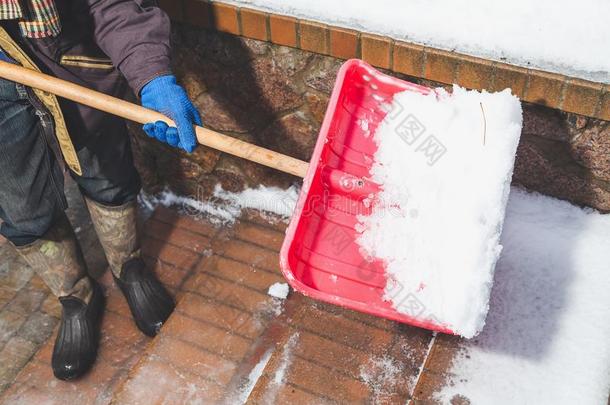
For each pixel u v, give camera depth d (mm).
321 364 2188
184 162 2982
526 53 2105
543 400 2008
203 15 2447
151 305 2664
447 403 2018
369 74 2109
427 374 2082
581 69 2061
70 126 2186
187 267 2879
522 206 2420
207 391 2355
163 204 3109
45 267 2469
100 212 2531
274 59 2498
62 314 2648
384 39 2236
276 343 2449
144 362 2443
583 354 2086
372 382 2131
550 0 2145
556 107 2135
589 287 2229
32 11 1836
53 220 2342
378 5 2256
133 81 1998
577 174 2316
